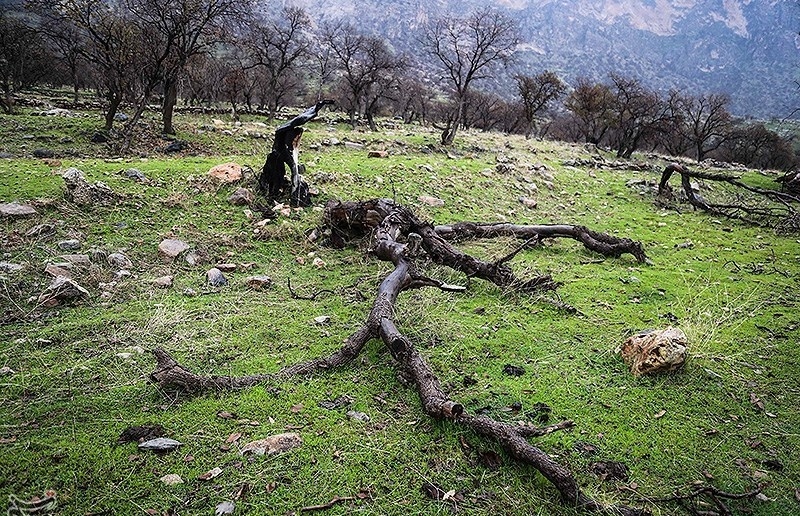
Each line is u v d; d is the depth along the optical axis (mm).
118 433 3172
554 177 14648
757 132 42031
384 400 3689
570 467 3113
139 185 8484
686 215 12055
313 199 9133
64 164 9547
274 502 2680
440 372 4164
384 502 2730
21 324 4590
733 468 3205
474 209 10234
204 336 4562
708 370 4383
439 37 24953
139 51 15938
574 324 5273
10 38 27531
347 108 43156
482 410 3654
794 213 11648
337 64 46906
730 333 5223
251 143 16344
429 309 5332
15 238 6141
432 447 3178
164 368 3604
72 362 3994
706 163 31328
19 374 3783
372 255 6777
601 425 3557
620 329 5195
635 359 4344
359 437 3254
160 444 3043
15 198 7203
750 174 22516
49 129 15062
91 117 18438
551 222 10242
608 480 3031
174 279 5863
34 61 34031
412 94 48844
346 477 2893
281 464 2957
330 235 7582
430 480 2908
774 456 3342
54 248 6121
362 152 15328
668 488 2998
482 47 22203
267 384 3805
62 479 2744
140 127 16750
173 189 8531
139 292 5422
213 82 37406
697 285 6781
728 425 3652
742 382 4246
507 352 4574
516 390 3938
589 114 37906
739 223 11594
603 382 4125
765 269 7742
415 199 10156
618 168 18812
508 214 10320
